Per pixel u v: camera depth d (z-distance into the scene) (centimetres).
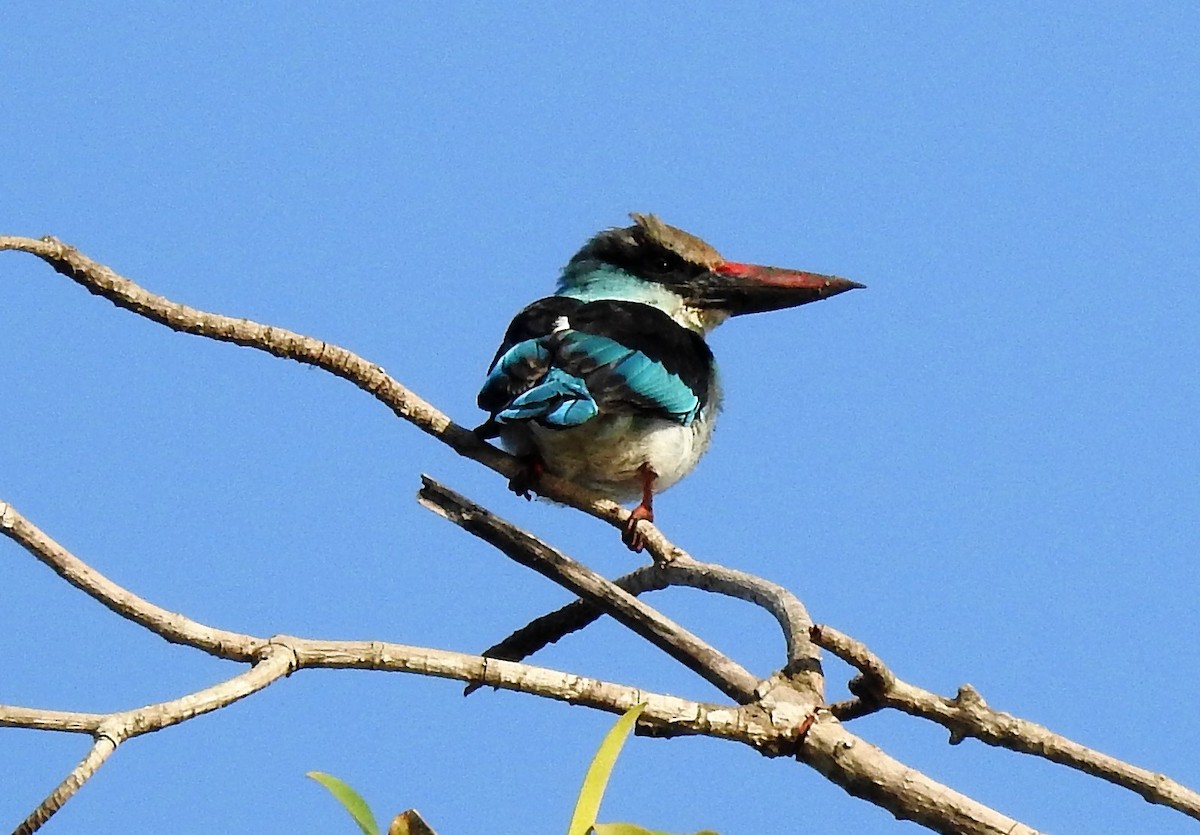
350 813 593
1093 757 808
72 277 941
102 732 633
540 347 1221
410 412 1044
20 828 602
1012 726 818
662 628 920
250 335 978
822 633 816
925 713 825
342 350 1005
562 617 1055
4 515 746
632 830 592
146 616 741
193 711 665
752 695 850
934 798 780
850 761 797
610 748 604
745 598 941
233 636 744
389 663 749
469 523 974
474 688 850
